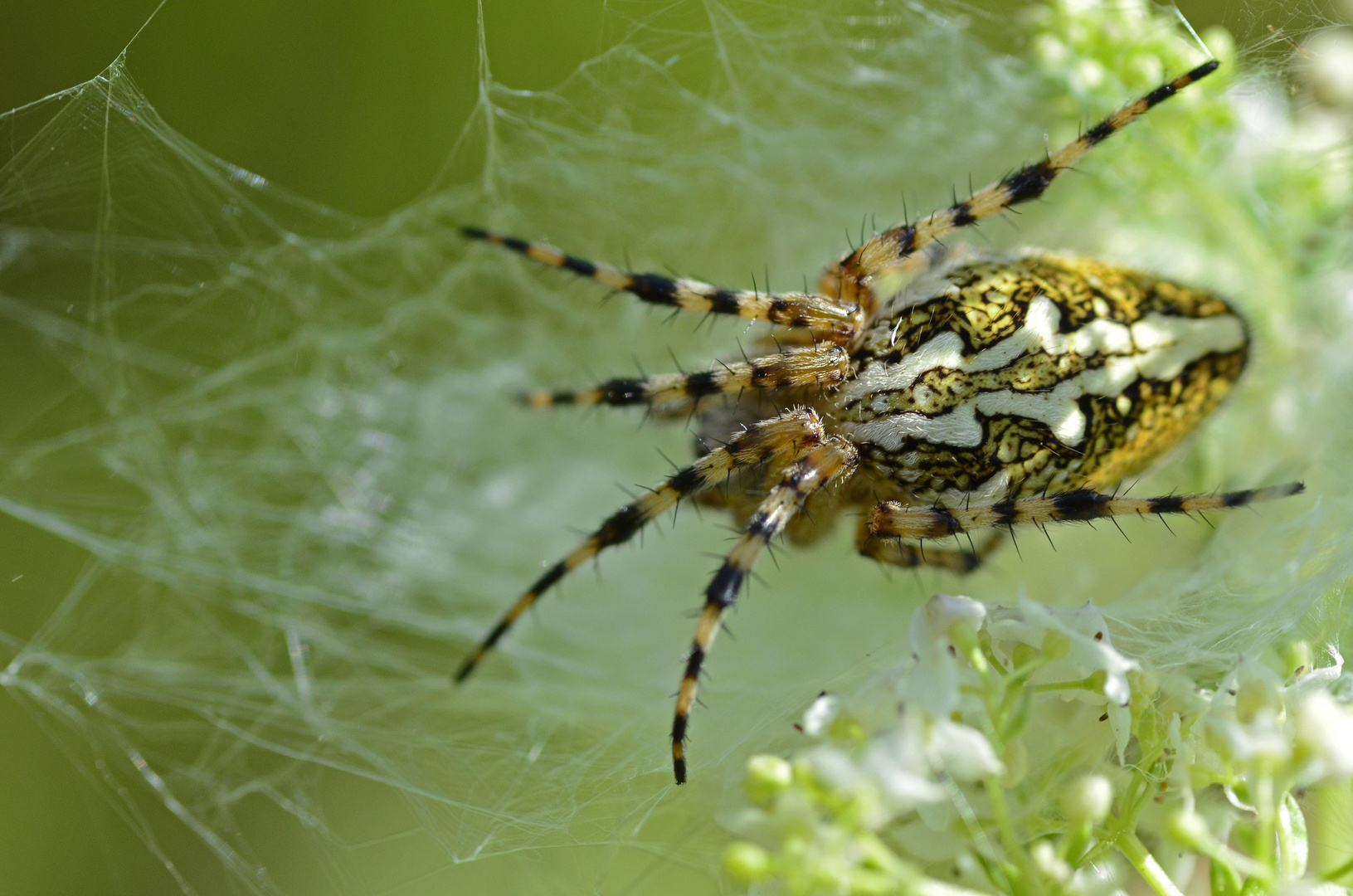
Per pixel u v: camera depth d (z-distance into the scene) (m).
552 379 0.14
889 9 0.12
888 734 0.09
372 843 0.11
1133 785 0.10
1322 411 0.11
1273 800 0.10
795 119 0.12
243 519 0.12
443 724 0.12
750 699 0.11
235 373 0.12
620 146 0.12
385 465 0.13
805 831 0.09
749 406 0.11
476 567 0.13
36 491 0.12
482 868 0.11
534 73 0.12
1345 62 0.11
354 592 0.13
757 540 0.10
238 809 0.11
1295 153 0.11
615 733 0.11
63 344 0.12
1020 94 0.12
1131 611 0.11
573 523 0.14
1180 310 0.10
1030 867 0.09
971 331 0.10
